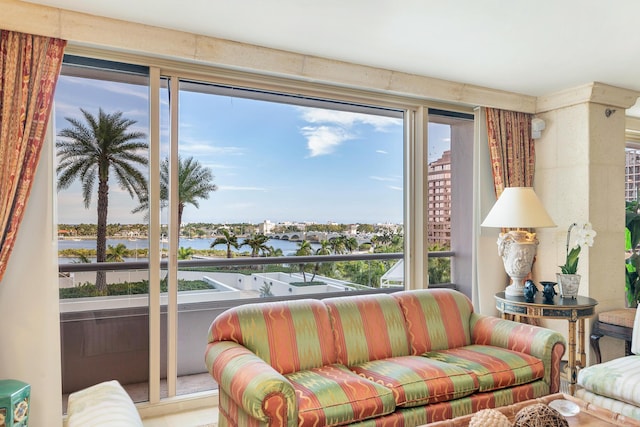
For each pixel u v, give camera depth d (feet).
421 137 13.10
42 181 8.45
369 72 11.43
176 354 10.10
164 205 10.11
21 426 7.34
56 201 8.64
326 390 7.03
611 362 9.11
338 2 7.96
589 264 12.69
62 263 9.14
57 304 8.58
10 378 8.19
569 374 10.39
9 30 8.03
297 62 10.56
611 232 13.19
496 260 13.89
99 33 8.64
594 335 12.44
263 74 10.91
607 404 8.44
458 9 8.18
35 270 8.39
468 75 12.03
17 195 8.02
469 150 14.15
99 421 5.85
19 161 8.03
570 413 6.11
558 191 13.58
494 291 13.82
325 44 9.98
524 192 11.29
